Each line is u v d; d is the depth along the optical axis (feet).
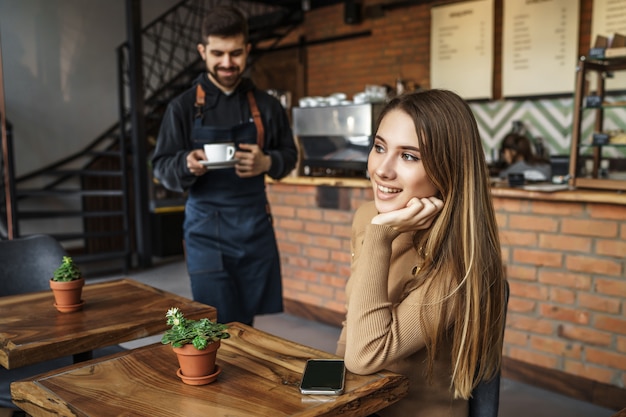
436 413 4.12
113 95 25.55
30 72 23.15
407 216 3.94
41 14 23.32
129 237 20.52
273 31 28.43
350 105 11.59
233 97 8.02
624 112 18.29
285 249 13.97
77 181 24.00
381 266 3.91
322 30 26.63
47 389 3.59
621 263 8.93
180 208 22.57
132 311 5.51
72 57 24.23
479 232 3.90
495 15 21.17
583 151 19.10
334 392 3.46
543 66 20.16
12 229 17.26
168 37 27.71
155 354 4.20
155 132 25.27
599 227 9.08
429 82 23.06
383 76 24.54
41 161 23.49
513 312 10.22
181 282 18.39
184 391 3.54
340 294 12.95
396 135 3.94
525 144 18.20
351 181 12.10
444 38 22.39
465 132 3.90
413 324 3.81
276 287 8.34
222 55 7.52
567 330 9.60
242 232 7.93
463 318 3.87
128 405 3.34
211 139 7.90
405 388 3.78
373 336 3.76
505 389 10.02
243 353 4.22
